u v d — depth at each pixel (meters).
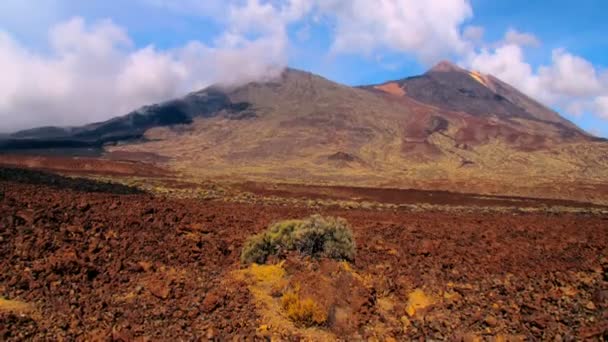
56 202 14.63
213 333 7.29
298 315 7.96
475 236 18.03
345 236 12.08
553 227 23.23
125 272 9.73
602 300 9.52
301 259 10.93
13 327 6.62
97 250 10.74
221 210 21.80
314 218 12.29
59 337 6.61
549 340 7.73
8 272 8.57
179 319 7.81
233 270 10.75
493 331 8.11
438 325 8.18
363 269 11.42
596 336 7.57
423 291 10.24
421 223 22.12
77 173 57.56
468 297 9.99
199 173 87.81
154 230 13.50
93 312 7.61
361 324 7.96
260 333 7.50
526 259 13.89
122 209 15.79
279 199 36.12
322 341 7.46
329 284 8.53
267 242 11.65
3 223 11.04
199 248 12.26
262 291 9.38
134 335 7.03
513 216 32.75
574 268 12.94
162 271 10.20
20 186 19.00
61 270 8.91
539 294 10.16
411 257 13.23
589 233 20.97
